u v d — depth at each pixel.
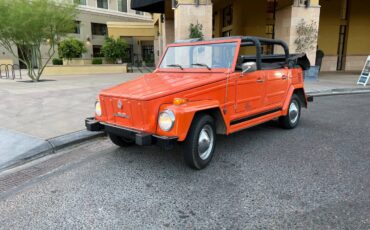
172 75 5.13
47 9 16.36
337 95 11.75
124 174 4.34
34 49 17.62
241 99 5.06
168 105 4.00
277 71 5.98
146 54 40.34
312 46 15.26
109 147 5.59
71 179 4.21
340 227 2.97
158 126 4.01
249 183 3.96
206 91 4.39
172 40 20.95
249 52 5.50
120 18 41.19
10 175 4.41
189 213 3.28
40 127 6.50
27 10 15.39
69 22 17.61
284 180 4.03
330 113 8.29
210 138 4.57
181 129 3.90
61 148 5.55
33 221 3.19
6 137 5.82
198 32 12.99
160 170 4.46
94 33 39.19
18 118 7.33
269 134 6.27
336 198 3.52
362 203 3.40
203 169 4.45
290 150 5.23
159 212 3.31
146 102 3.96
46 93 11.43
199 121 4.26
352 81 15.27
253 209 3.33
